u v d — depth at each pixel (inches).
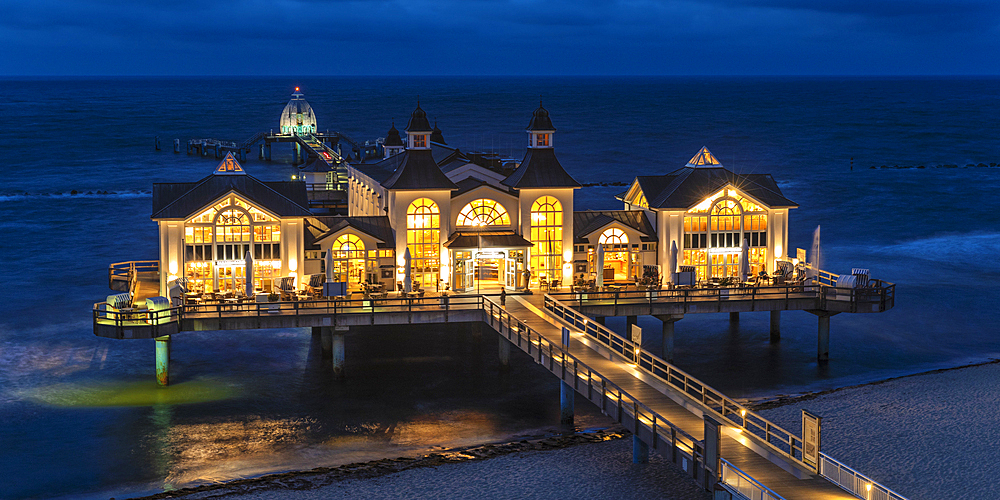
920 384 1943.9
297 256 2113.7
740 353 2218.3
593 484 1418.6
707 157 2306.8
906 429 1665.8
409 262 2079.2
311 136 6845.5
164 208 2048.5
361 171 2674.7
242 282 2101.4
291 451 1592.0
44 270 3038.9
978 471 1467.8
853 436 1633.9
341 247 2156.7
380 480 1444.4
